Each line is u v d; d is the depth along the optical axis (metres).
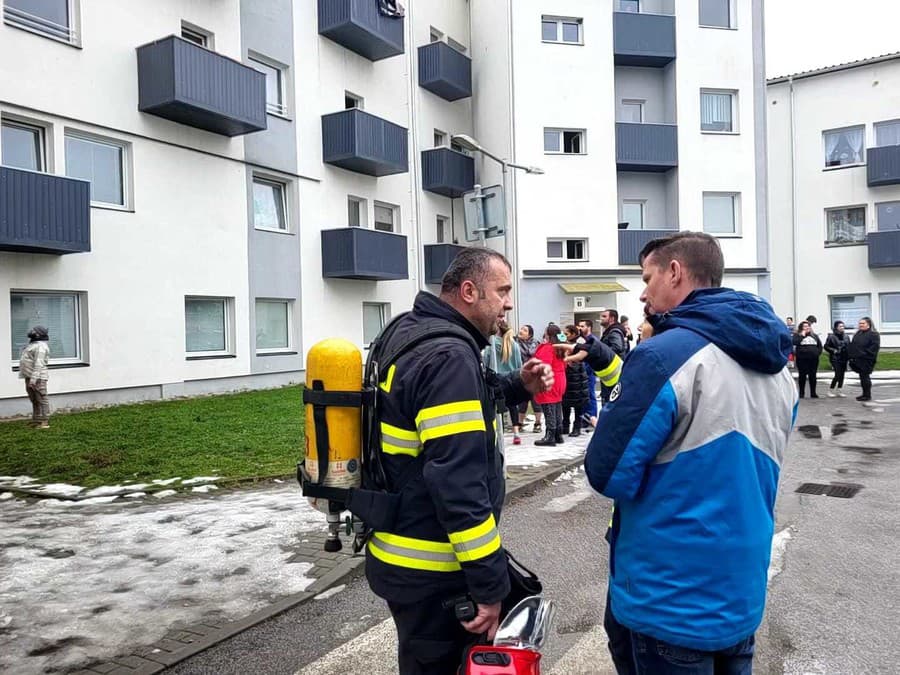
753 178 25.16
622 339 11.20
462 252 2.45
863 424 12.16
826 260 28.14
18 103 11.91
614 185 23.89
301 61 18.12
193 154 15.09
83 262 12.86
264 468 8.22
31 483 7.68
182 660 3.67
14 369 11.86
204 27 15.43
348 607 4.37
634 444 1.90
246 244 16.41
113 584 4.70
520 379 2.70
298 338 17.94
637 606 1.97
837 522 6.10
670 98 24.95
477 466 2.07
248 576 4.82
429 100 23.17
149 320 14.05
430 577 2.17
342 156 18.52
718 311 1.97
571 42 23.81
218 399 14.05
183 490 7.34
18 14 12.02
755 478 1.95
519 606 2.21
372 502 2.21
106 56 13.30
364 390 2.31
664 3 25.12
